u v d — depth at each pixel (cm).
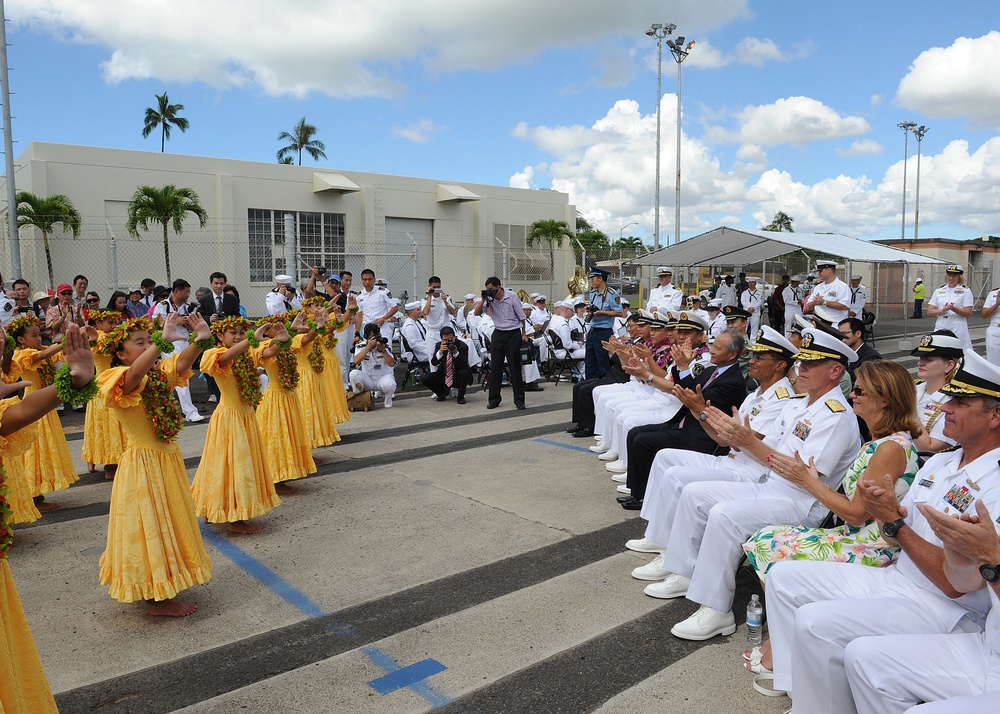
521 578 456
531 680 343
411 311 1171
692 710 318
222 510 509
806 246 1554
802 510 381
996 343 1146
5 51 1188
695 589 382
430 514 572
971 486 269
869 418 338
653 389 710
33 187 1930
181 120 3700
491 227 2914
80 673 349
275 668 354
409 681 342
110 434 667
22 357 562
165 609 405
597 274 968
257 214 2356
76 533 532
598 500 606
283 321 609
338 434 769
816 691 278
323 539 520
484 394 1144
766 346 445
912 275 3020
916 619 275
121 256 2047
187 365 403
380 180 2630
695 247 1741
